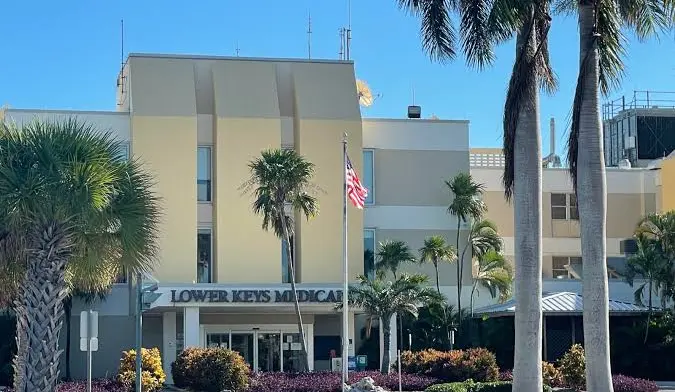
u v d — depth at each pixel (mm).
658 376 45188
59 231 19969
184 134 44688
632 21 22047
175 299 41062
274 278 44656
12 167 19609
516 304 21625
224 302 41469
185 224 44188
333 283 43219
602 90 22422
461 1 21641
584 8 20953
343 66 47500
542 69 22000
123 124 44906
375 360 45281
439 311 44875
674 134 60906
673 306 45688
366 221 47625
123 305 43938
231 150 44938
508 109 21688
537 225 21578
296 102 46250
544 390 28484
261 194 39656
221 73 46062
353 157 46062
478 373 37125
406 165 48469
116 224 20766
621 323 46438
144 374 34188
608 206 54812
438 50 21750
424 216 48281
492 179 53656
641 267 46000
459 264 46844
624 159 57844
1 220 19547
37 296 19938
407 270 47219
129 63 45969
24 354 19891
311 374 38312
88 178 19609
